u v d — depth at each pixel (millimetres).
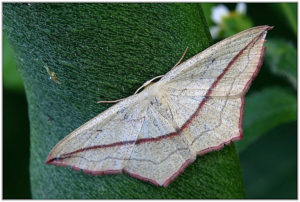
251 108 138
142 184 118
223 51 111
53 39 111
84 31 110
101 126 113
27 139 144
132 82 113
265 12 140
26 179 145
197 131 116
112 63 111
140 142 116
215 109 116
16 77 137
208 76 113
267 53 137
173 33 111
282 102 138
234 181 119
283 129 150
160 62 112
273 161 149
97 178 119
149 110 115
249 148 150
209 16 137
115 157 115
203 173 117
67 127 118
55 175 123
